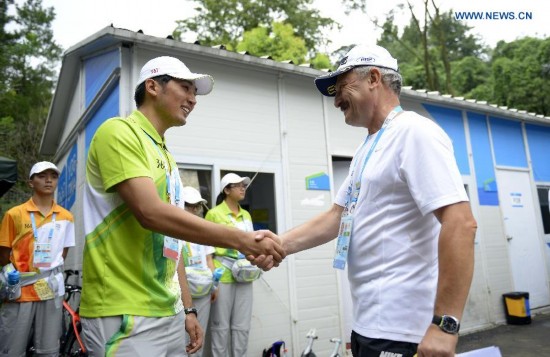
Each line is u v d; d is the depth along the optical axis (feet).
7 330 12.36
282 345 14.30
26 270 12.72
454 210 4.50
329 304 16.66
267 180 16.51
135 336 5.28
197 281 11.92
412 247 5.02
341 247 5.64
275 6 58.49
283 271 15.94
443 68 58.29
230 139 15.49
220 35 58.34
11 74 58.70
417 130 4.94
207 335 13.80
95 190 5.64
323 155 17.76
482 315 21.81
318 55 49.57
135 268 5.45
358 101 5.85
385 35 56.34
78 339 12.14
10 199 42.29
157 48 14.03
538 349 16.98
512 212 24.90
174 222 5.28
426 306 4.93
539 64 46.01
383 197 5.19
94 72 16.80
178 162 14.32
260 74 16.61
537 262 25.27
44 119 48.49
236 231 6.01
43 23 64.08
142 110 6.33
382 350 4.88
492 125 25.26
